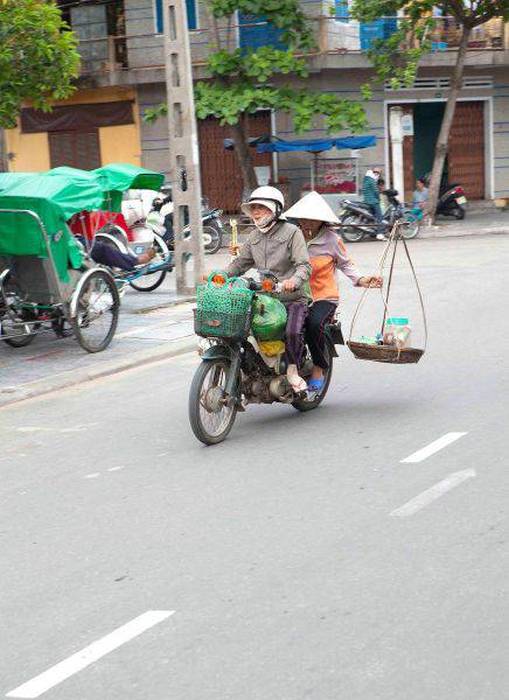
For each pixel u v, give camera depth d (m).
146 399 11.20
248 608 5.50
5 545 6.80
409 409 9.86
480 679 4.60
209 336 8.86
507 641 4.94
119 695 4.68
